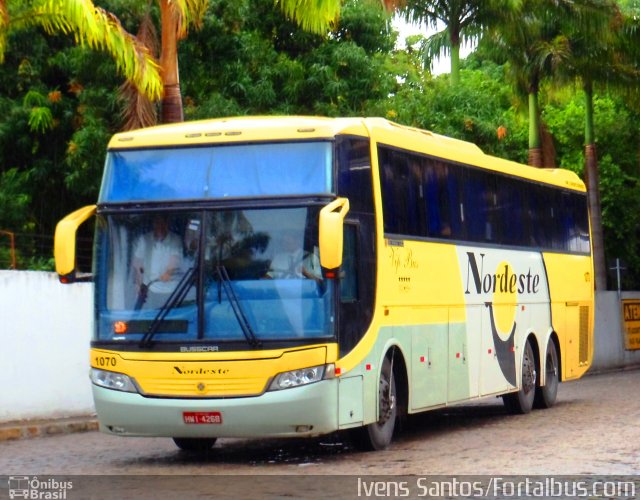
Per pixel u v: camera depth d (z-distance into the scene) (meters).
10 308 17.53
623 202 42.19
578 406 20.50
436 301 15.62
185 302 12.74
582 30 32.88
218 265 12.75
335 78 27.08
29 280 17.88
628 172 43.03
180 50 25.83
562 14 32.81
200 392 12.56
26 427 16.81
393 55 33.31
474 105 31.30
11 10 19.28
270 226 12.76
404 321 14.53
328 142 13.01
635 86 35.62
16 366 17.58
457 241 16.50
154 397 12.71
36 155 26.03
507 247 18.59
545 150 35.97
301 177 12.88
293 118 13.51
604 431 15.67
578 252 22.33
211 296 12.70
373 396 13.57
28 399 17.77
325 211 12.22
